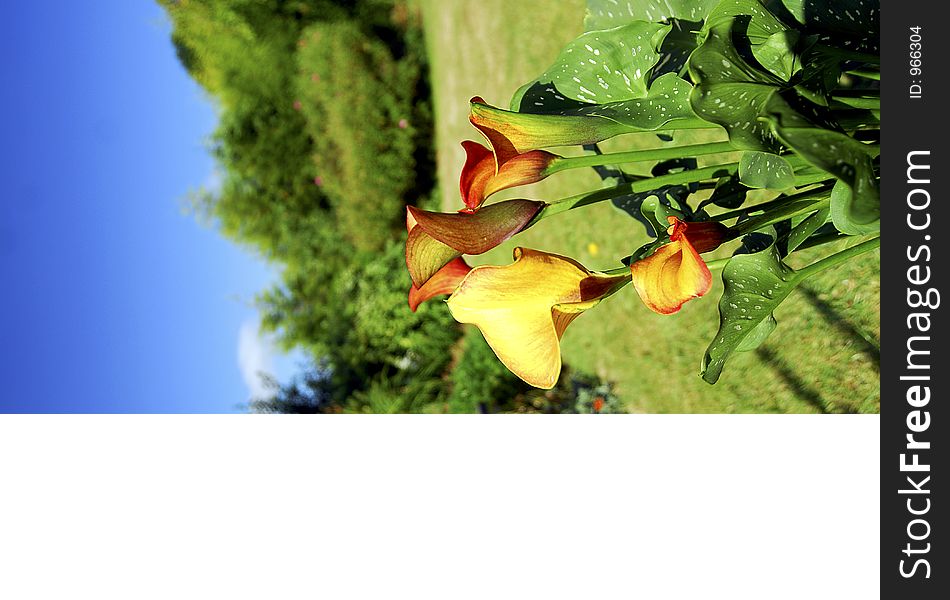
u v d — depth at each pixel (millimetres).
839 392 2311
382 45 7738
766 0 855
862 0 793
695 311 3150
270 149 8375
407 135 7422
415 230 702
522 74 5031
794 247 773
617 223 3783
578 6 4449
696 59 650
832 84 781
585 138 725
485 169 722
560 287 678
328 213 7945
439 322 5812
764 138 668
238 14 8562
